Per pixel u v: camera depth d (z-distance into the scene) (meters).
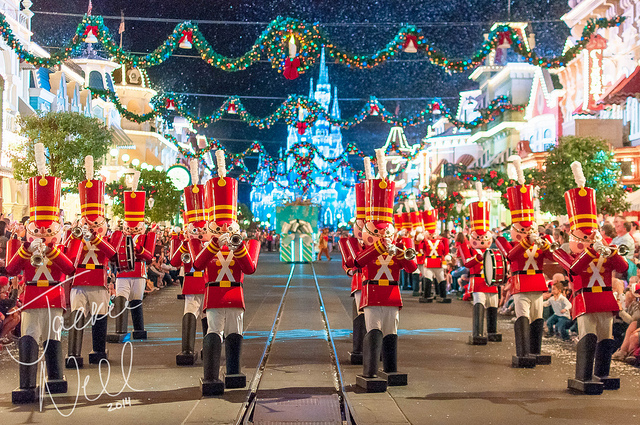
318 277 30.73
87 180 9.98
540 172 27.33
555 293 13.41
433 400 8.08
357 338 10.48
